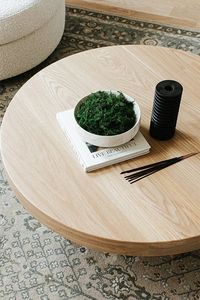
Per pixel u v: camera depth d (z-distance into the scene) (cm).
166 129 121
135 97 137
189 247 107
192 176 117
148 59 151
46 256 145
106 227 105
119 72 146
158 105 116
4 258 145
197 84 142
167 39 230
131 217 108
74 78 144
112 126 117
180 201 111
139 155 121
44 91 139
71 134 123
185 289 137
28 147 123
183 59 151
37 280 140
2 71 193
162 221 107
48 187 114
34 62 201
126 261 143
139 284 138
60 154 121
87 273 141
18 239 150
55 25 203
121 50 154
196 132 128
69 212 109
